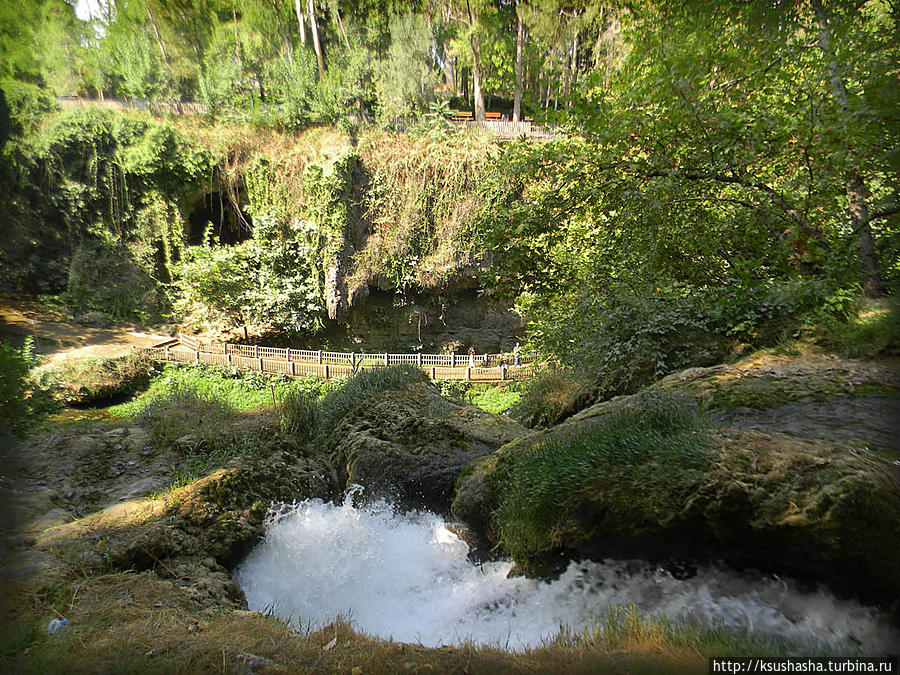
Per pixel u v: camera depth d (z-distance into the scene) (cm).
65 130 1997
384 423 720
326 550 503
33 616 292
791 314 623
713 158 662
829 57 537
